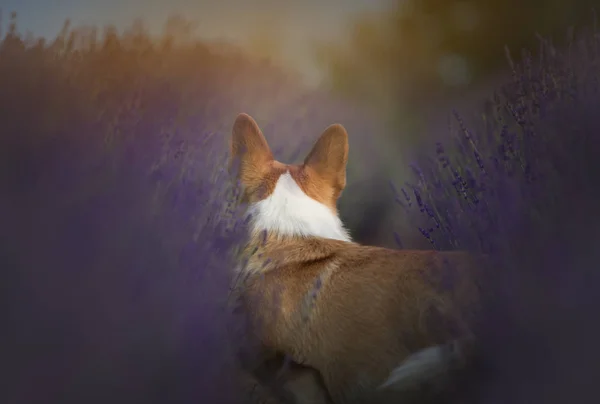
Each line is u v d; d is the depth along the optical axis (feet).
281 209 7.41
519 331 6.31
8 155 6.72
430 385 6.54
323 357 6.85
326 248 7.13
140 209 6.73
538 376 6.27
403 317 6.70
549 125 6.78
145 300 6.54
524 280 6.35
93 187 6.71
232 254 7.05
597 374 6.20
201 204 7.00
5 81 6.97
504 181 6.66
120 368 6.46
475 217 6.74
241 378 6.95
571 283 6.28
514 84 7.38
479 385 6.41
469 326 6.47
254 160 7.59
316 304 6.90
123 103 7.47
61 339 6.41
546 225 6.42
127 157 6.93
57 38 7.40
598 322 6.22
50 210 6.57
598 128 6.56
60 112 6.95
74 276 6.47
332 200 7.64
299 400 6.89
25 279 6.43
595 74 6.89
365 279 6.86
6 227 6.51
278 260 7.13
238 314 7.02
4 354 6.37
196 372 6.56
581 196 6.44
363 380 6.76
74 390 6.40
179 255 6.70
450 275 6.58
